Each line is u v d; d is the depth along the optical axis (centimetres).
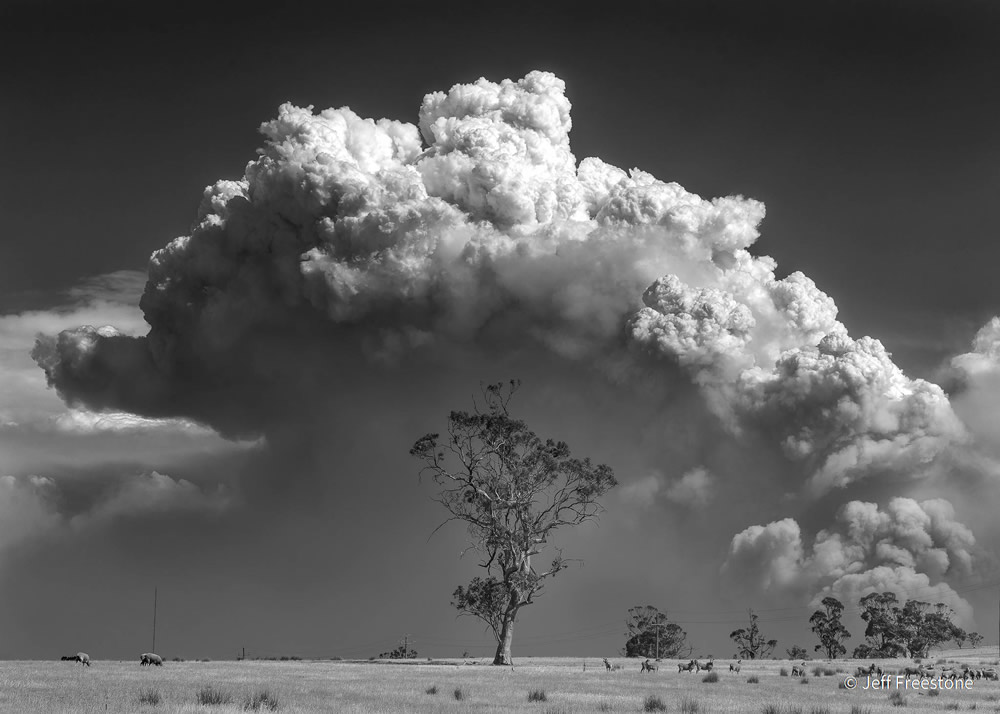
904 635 13638
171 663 7181
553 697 3841
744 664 8650
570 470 8975
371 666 7094
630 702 3625
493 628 8544
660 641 14850
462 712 3105
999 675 6197
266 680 4584
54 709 2794
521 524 8725
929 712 3538
